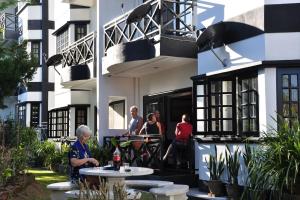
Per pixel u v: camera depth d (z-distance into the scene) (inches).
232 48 372.8
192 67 462.0
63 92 732.0
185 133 424.5
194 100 398.6
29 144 526.9
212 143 379.6
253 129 350.6
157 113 463.2
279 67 336.8
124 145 432.5
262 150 301.6
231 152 360.8
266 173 282.4
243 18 362.3
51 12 885.8
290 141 281.6
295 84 335.0
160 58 427.8
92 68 562.6
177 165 436.8
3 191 307.6
